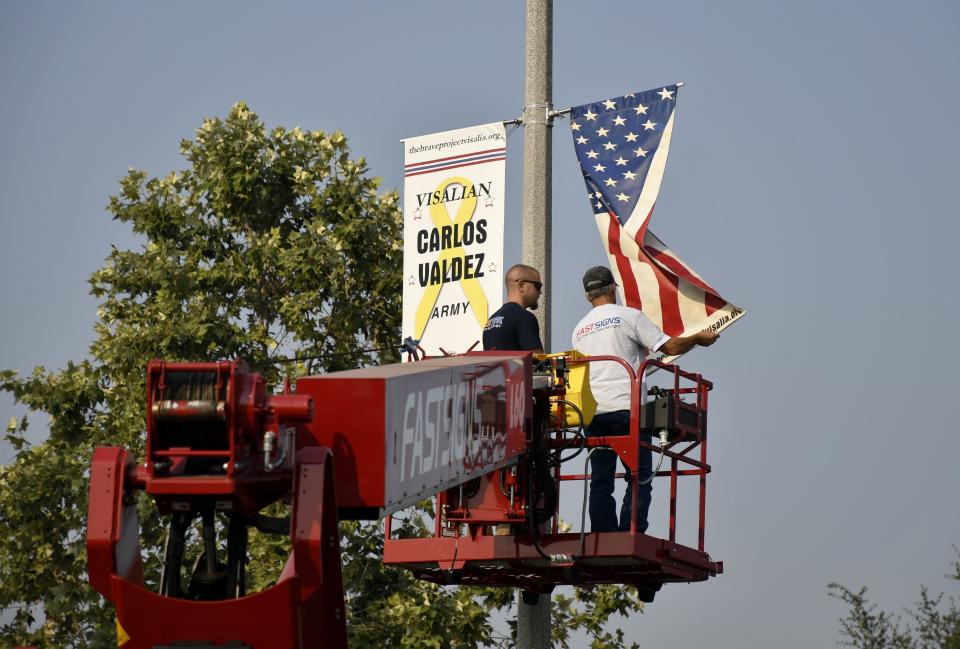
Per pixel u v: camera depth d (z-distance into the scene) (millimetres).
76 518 40531
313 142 44156
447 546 23375
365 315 43062
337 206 43438
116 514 14172
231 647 14000
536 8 30250
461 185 29594
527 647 27531
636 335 23531
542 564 23250
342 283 43000
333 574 14570
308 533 14039
